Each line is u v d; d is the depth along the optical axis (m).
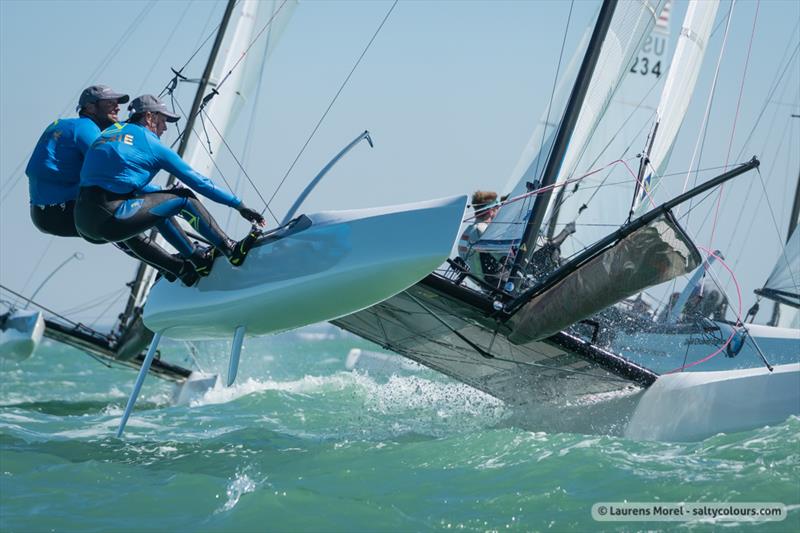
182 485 16.48
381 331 28.50
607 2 29.78
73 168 20.97
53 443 22.06
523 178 32.53
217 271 21.36
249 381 41.78
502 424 26.34
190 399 39.97
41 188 21.03
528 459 17.89
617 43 32.53
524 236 26.91
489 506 15.12
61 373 67.44
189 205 20.28
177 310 21.98
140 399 41.47
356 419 27.41
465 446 19.41
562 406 27.67
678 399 23.22
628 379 24.80
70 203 21.08
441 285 22.61
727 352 34.34
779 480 15.55
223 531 13.95
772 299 39.31
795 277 38.78
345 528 14.00
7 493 16.23
